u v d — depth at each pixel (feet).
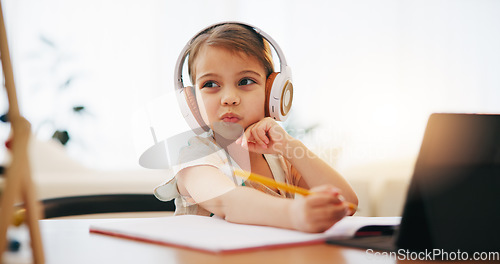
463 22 11.24
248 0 10.57
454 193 1.51
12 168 1.13
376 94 10.77
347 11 10.87
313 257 1.42
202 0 10.25
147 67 9.94
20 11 9.53
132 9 9.93
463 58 11.18
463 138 1.53
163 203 3.45
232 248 1.46
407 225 1.49
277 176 3.32
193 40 3.19
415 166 1.52
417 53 11.08
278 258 1.40
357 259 1.41
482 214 1.53
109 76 9.78
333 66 10.77
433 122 1.52
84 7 9.76
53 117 9.39
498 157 1.56
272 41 3.19
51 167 7.98
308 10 10.78
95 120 9.59
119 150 9.57
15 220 1.31
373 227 1.81
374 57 10.87
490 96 11.16
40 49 9.57
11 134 1.17
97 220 2.44
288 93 3.22
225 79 3.05
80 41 9.73
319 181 3.05
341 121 10.43
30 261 1.29
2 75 1.20
